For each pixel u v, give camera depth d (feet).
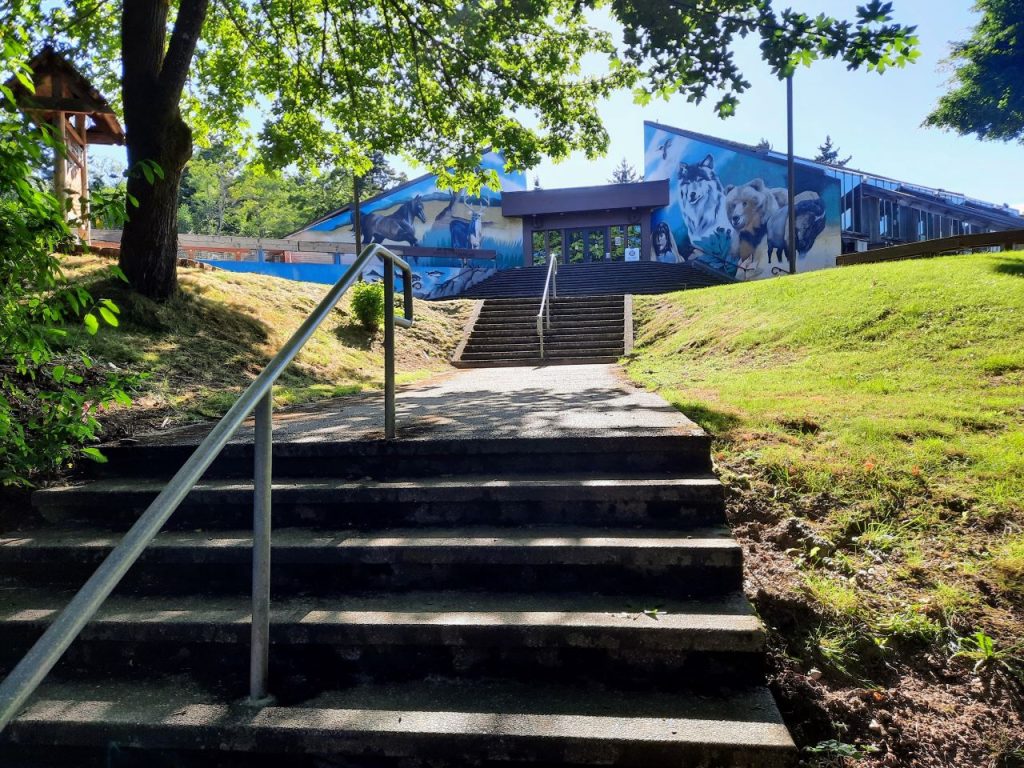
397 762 7.57
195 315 30.07
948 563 11.49
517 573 10.05
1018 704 9.04
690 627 8.54
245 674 8.96
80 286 10.69
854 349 27.84
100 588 5.65
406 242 99.04
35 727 7.83
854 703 9.04
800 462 14.49
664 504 10.99
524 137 39.78
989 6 83.87
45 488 12.38
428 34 37.24
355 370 33.30
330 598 9.85
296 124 42.75
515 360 44.55
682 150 106.93
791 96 79.25
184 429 16.28
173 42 28.22
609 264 100.07
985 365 22.29
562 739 7.30
